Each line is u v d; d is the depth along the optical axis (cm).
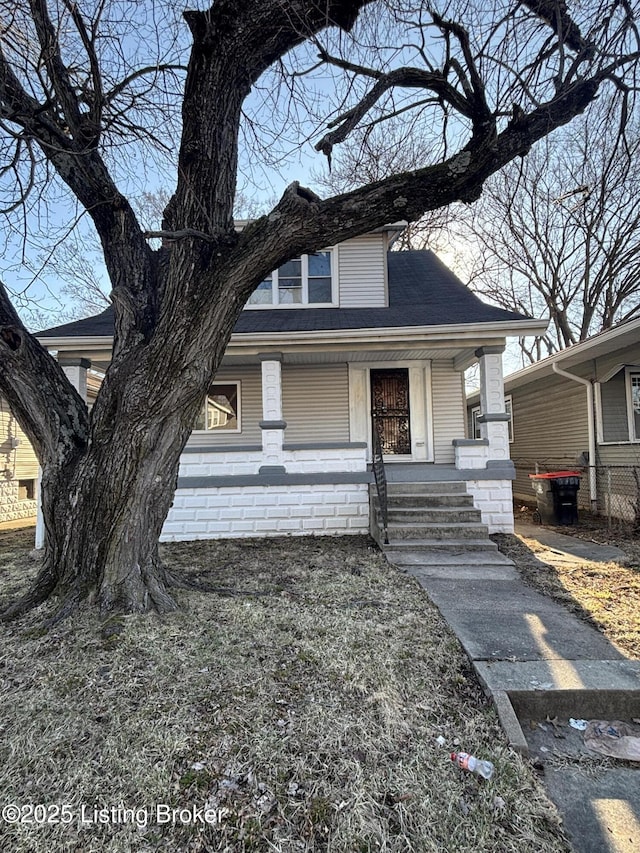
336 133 376
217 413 911
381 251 920
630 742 242
